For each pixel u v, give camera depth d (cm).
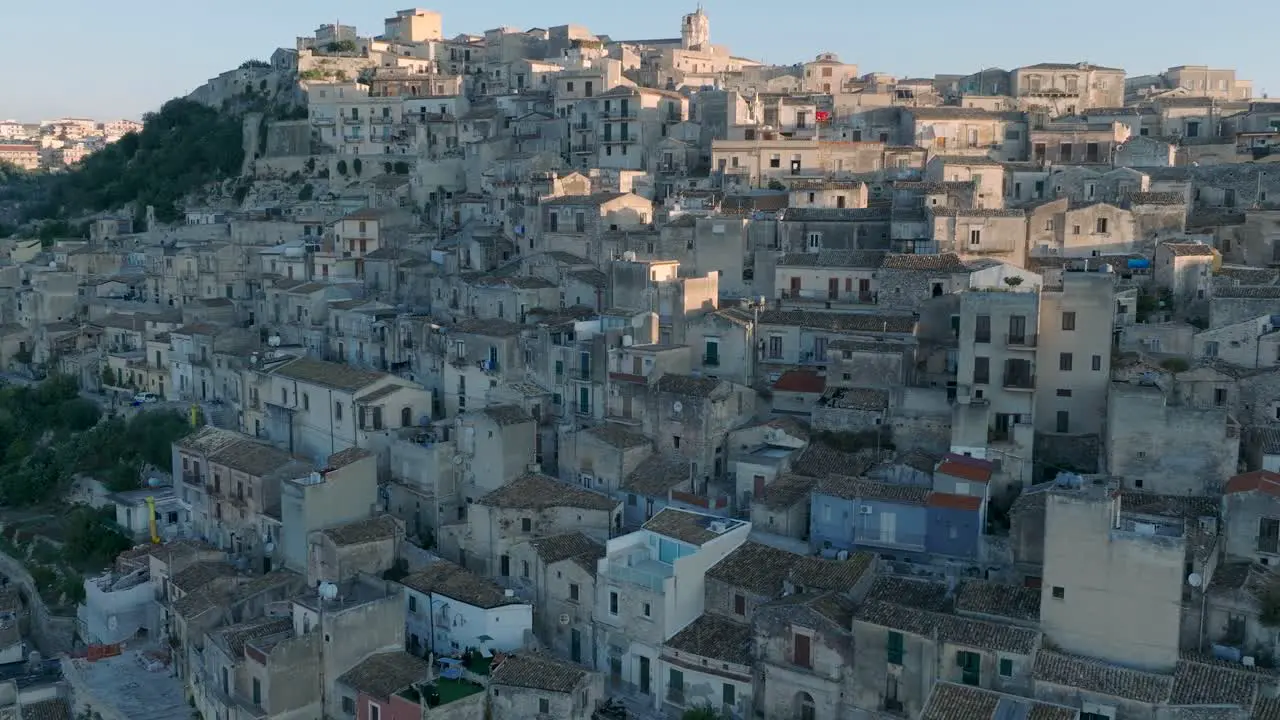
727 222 12781
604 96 17850
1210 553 7388
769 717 7725
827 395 10269
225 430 11925
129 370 15612
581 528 9550
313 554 9625
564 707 7775
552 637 9050
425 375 12656
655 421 10375
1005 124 16700
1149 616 6988
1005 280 9700
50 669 10338
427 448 10494
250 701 8344
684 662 8075
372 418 11262
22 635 11444
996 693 6888
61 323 17350
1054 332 9512
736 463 9656
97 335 16938
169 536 11944
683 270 13038
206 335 14175
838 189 13675
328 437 11738
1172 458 8638
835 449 9850
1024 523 7969
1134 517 7694
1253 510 7669
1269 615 7081
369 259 15112
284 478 10444
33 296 17700
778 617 7662
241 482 10862
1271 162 14438
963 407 9256
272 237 18300
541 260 13550
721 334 11075
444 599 8856
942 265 11281
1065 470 9388
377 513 10238
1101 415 9444
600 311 12475
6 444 15125
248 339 14388
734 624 8231
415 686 8012
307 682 8338
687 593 8350
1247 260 12419
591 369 11038
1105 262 11769
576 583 8862
